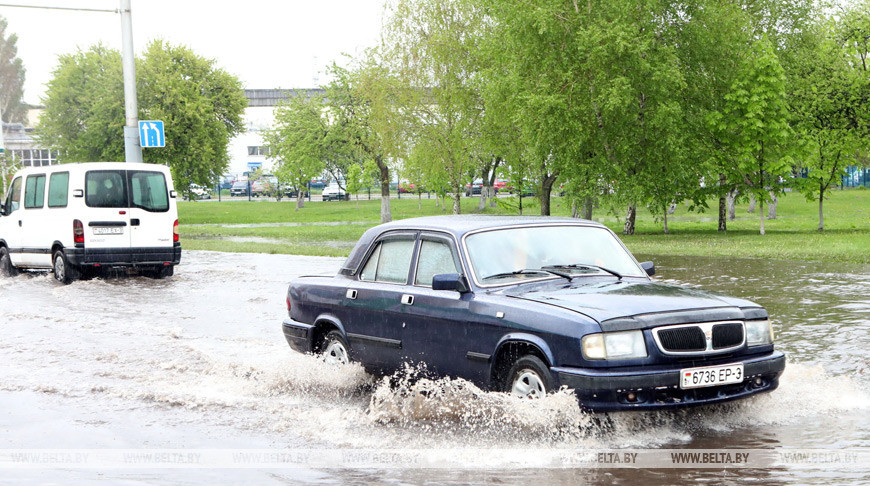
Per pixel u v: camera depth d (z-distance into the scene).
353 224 51.66
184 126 59.47
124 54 22.44
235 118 63.47
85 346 9.86
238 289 15.88
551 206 61.00
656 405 5.53
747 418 6.12
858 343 9.18
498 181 65.94
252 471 5.13
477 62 40.91
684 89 35.47
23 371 8.49
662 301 5.95
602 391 5.43
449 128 42.72
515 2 33.75
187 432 6.18
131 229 18.05
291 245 29.56
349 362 7.65
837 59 39.47
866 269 17.83
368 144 52.75
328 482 4.86
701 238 32.84
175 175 58.53
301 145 57.41
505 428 5.82
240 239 36.19
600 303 5.89
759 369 5.89
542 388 5.79
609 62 32.78
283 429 6.19
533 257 6.84
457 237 6.82
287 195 87.06
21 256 19.33
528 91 33.53
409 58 42.03
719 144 37.09
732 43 34.91
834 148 36.41
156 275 18.58
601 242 7.27
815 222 43.53
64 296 15.08
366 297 7.40
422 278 7.01
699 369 5.63
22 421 6.57
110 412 6.83
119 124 57.09
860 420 6.05
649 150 34.59
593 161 35.41
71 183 17.73
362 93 44.91
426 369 6.82
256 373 8.20
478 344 6.29
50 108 60.75
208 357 9.06
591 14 33.06
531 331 5.86
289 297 8.50
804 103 38.06
